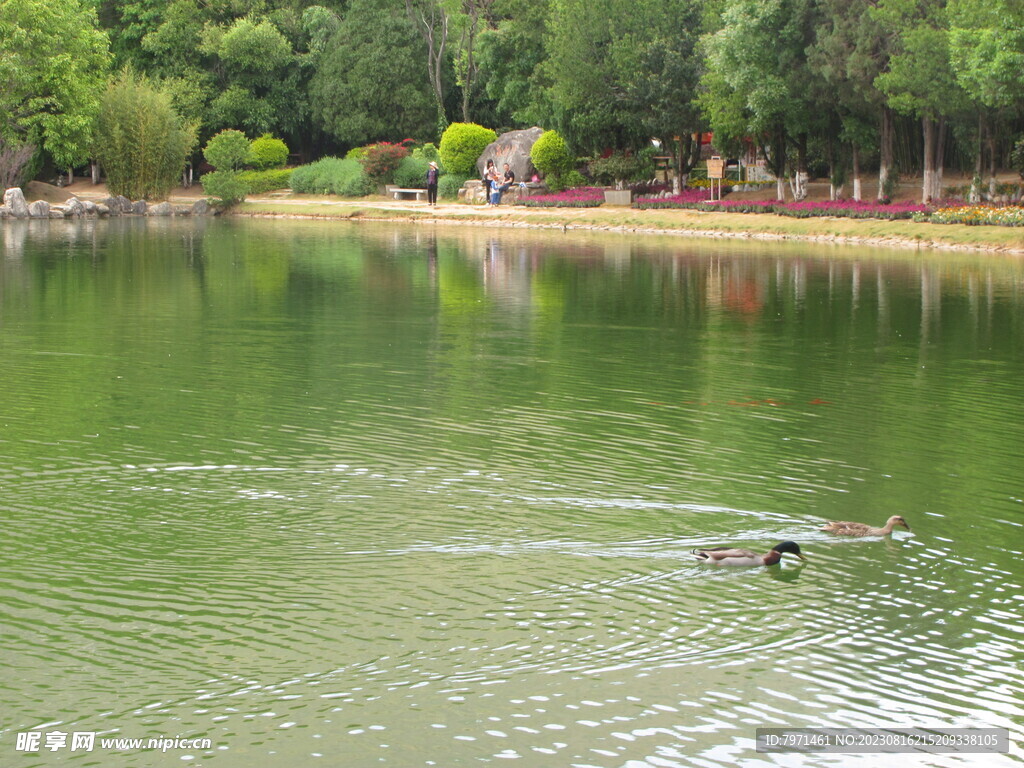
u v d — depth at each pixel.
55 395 15.91
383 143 63.81
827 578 9.84
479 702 7.78
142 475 12.28
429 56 69.38
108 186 60.41
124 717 7.53
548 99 57.34
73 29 57.19
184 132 61.62
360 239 43.72
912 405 15.89
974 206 41.03
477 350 19.81
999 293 27.19
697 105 49.94
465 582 9.61
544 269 33.00
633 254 37.53
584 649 8.50
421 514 11.18
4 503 11.34
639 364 18.67
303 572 9.77
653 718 7.64
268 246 40.22
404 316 23.66
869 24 39.81
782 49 43.19
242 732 7.39
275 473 12.41
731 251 38.41
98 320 22.62
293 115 71.38
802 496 11.93
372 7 67.62
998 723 7.62
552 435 14.16
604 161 54.66
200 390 16.36
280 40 68.69
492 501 11.56
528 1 60.47
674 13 52.09
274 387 16.64
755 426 14.73
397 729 7.45
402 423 14.62
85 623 8.79
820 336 21.39
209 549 10.25
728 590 9.56
